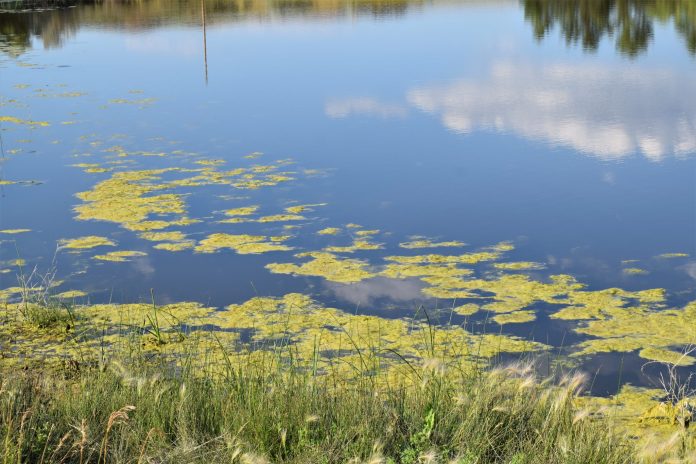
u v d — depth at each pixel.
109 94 23.05
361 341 7.97
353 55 31.41
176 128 18.14
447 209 12.18
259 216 11.88
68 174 14.28
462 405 5.35
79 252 10.48
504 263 10.05
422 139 16.92
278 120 18.94
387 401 5.63
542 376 7.23
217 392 5.69
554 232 11.18
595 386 7.13
